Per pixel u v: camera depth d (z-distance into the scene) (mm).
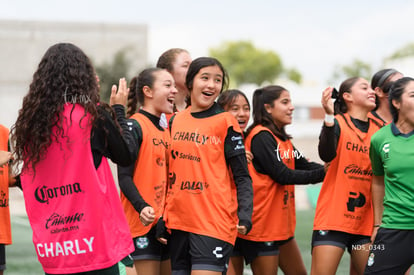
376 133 5684
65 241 4301
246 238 6270
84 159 4312
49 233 4324
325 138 5844
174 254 5406
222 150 5297
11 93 45375
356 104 6301
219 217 5203
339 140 6133
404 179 5363
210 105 5430
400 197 5391
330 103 5805
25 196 4406
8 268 9258
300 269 6770
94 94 4375
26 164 4359
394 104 5535
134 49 45188
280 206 6391
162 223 5391
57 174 4320
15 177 5703
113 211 4402
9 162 5359
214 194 5215
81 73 4363
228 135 5289
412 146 5375
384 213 5527
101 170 4391
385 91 6629
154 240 5527
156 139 5602
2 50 45375
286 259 6746
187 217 5262
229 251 5246
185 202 5273
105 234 4309
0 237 5734
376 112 6758
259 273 6359
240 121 6613
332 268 6090
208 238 5156
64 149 4305
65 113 4305
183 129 5402
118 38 45312
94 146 4352
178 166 5367
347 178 6109
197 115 5418
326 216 6117
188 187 5281
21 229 14344
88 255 4285
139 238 5504
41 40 45750
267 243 6293
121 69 41219
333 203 6109
